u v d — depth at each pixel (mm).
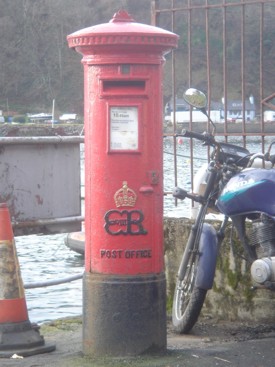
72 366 6781
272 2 9641
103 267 6895
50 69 86375
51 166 9164
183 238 9008
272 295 8508
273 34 17562
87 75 6898
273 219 7332
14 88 87000
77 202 9445
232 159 7984
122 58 6734
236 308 8664
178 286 8336
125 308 6859
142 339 6898
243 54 9789
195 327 8469
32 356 7371
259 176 7375
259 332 8250
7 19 89125
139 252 6867
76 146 9391
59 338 8148
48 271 17609
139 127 6816
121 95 6793
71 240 20156
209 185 7965
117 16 6926
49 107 84562
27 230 9016
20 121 80562
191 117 10133
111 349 6895
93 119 6867
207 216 9383
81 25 84562
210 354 7164
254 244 7637
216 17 22250
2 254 7520
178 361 6883
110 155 6828
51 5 87375
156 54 6820
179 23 22172
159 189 6934
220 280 8734
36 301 13336
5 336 7410
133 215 6844
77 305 12945
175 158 10391
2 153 8664
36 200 9023
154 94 6848
